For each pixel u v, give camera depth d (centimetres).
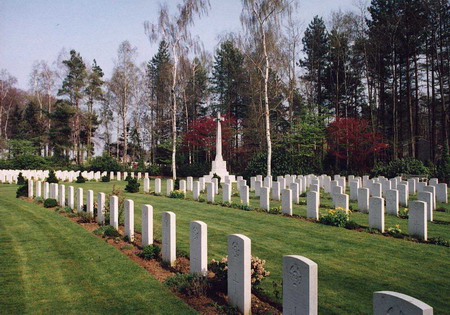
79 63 5678
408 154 4359
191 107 5878
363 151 3766
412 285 735
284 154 3719
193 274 733
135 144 6506
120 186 3195
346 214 1330
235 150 5019
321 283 747
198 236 743
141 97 5222
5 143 5984
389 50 4084
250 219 1449
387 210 1520
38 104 6425
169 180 2409
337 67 4503
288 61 3741
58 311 625
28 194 2319
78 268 848
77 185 3278
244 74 5388
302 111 4347
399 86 4394
